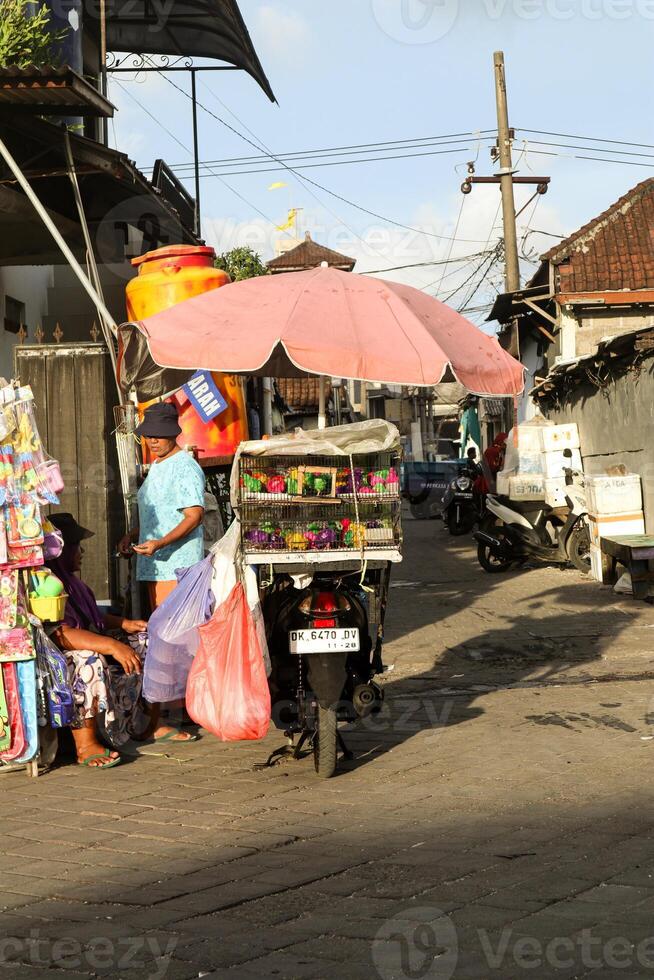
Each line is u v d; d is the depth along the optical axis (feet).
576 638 33.53
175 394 30.19
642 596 40.47
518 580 48.32
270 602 19.56
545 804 16.99
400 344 19.25
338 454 18.98
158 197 34.86
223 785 19.06
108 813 17.35
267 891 13.35
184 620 20.13
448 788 18.26
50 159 31.09
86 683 20.63
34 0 31.68
